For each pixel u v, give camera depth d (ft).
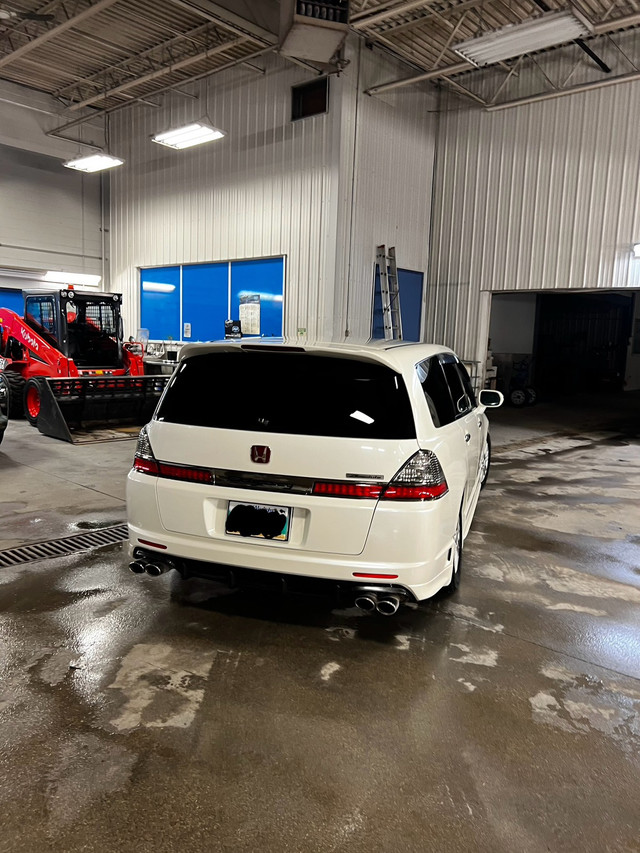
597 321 68.03
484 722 8.50
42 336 33.88
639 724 8.57
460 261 43.70
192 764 7.51
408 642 10.68
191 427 10.17
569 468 26.73
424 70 40.86
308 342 10.78
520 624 11.51
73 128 50.55
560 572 14.25
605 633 11.24
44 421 29.45
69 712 8.45
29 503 18.28
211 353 10.66
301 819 6.72
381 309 41.14
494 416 44.09
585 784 7.36
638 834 6.63
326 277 38.01
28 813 6.69
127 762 7.52
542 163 39.37
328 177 37.27
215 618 11.35
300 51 26.37
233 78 42.06
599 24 27.25
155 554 10.55
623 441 34.71
